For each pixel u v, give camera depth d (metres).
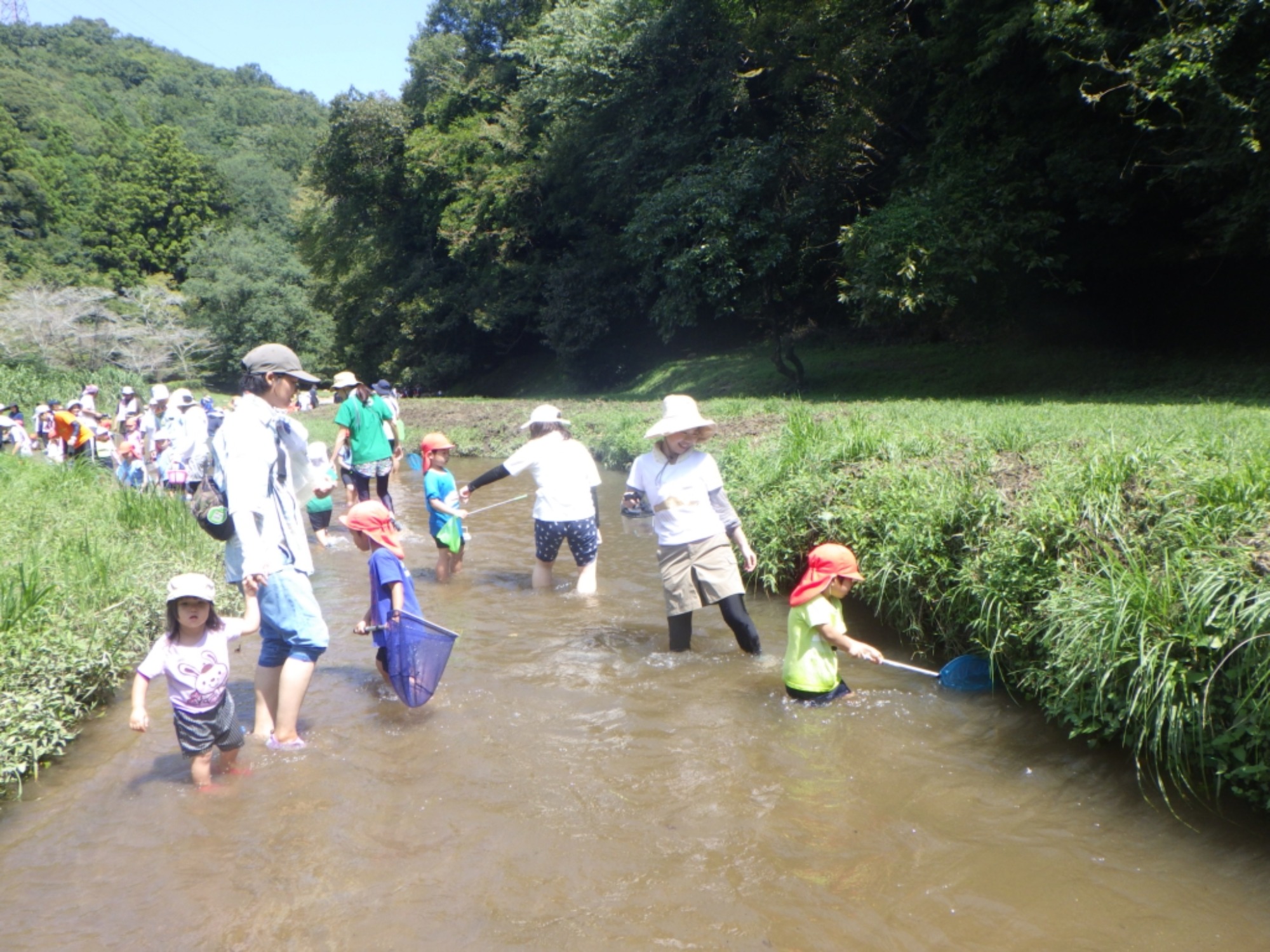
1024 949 3.02
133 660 5.79
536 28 35.69
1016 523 5.43
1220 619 3.88
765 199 23.94
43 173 75.19
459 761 4.51
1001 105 18.50
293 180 88.88
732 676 5.68
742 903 3.29
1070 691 4.46
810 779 4.26
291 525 4.76
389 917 3.23
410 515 12.45
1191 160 15.73
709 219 22.92
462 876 3.49
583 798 4.09
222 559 7.89
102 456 15.62
